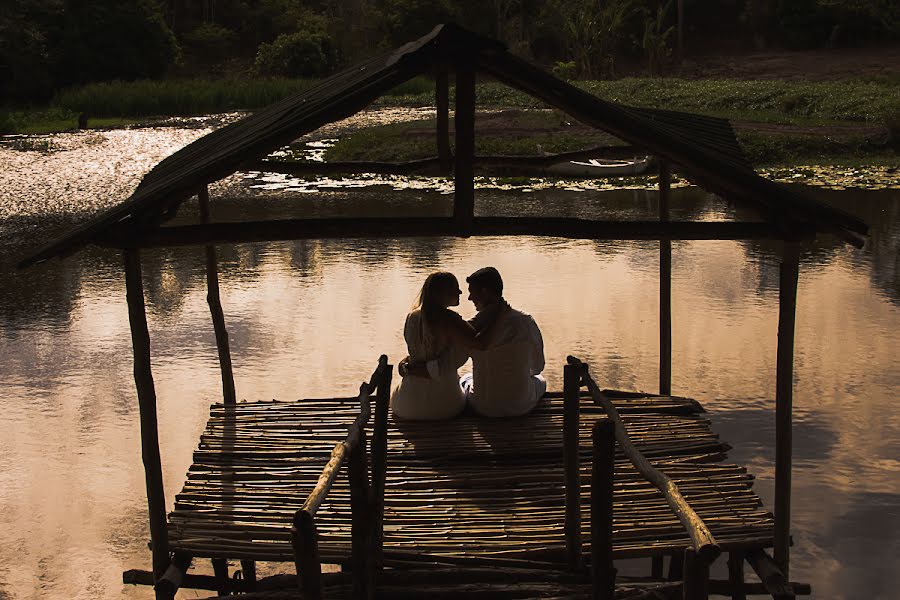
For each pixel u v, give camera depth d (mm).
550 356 9484
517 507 5230
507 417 6398
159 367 9453
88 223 4188
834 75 43781
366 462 4121
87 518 6551
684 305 11367
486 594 4473
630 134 4031
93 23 49000
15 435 7918
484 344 6207
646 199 18781
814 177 20891
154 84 43719
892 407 8141
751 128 25906
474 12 53625
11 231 16797
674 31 54969
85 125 36500
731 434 7605
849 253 14055
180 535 4891
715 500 5223
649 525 4945
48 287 12906
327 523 5000
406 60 3846
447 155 5293
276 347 9977
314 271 13445
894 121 24641
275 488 5426
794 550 5918
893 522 6207
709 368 9125
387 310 11312
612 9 46594
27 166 25828
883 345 9789
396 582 4578
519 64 3955
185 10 64688
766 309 11172
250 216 17531
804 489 6672
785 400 4574
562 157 7340
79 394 8867
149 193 4098
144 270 13789
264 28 63281
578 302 11523
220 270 13641
